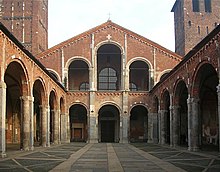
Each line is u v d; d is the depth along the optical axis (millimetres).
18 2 60938
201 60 28141
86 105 51938
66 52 52812
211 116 47406
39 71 34906
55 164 20750
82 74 58062
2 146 24047
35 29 60312
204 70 30953
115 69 58062
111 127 56281
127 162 22000
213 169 18312
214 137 47094
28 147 31547
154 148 36656
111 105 52500
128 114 51656
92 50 52875
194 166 19688
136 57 53094
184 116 52250
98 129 56031
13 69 30078
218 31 24016
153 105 51406
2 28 23297
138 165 20266
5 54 24609
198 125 31234
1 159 23219
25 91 30750
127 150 33688
